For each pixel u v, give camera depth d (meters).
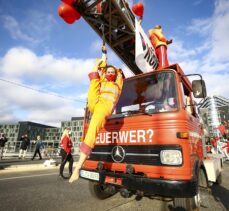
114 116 3.53
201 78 3.22
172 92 3.13
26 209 3.52
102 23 4.10
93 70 3.11
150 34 5.65
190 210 2.79
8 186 5.54
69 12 3.63
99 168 3.21
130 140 3.05
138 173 2.83
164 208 3.51
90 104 2.93
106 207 3.63
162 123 2.81
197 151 3.42
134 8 4.79
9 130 111.19
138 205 3.73
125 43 5.10
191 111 3.71
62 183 6.11
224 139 14.29
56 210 3.47
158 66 5.16
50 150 23.62
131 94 3.67
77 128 99.38
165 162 2.62
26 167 9.69
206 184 3.38
